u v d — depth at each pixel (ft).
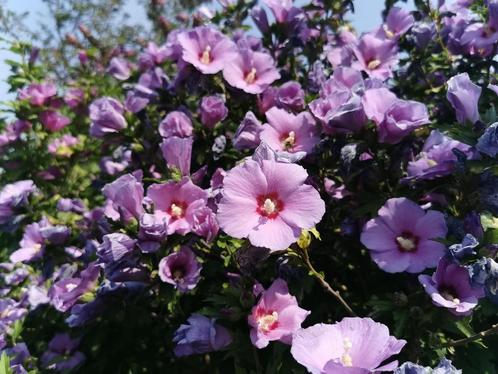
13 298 2.72
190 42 2.14
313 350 1.18
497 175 1.51
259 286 1.52
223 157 2.09
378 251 1.67
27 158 3.13
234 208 1.40
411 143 1.75
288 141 1.82
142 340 2.18
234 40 2.56
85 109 3.53
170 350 2.15
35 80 3.24
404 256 1.64
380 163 1.78
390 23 2.47
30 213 2.63
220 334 1.56
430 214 1.65
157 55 2.91
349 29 2.85
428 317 1.48
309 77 2.34
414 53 2.40
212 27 2.27
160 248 1.62
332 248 1.90
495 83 2.19
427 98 2.43
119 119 2.18
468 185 1.55
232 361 1.94
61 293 2.05
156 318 2.09
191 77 2.18
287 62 2.66
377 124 1.67
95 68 4.19
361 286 1.94
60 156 3.09
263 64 2.18
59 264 2.34
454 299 1.43
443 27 2.44
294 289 1.64
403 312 1.51
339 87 1.93
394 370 1.10
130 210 1.61
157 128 2.42
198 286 1.89
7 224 2.61
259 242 1.36
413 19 2.37
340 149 1.76
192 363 2.09
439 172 1.64
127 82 3.26
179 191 1.67
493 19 2.05
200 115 2.22
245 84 2.12
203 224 1.59
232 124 2.19
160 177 2.08
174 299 1.65
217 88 2.23
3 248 3.18
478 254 1.38
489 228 1.38
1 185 3.25
